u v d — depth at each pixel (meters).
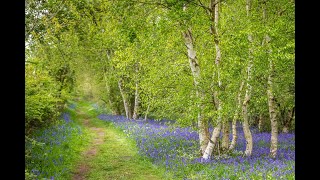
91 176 14.20
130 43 15.02
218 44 14.32
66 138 20.81
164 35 14.04
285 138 24.36
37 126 22.12
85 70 41.66
